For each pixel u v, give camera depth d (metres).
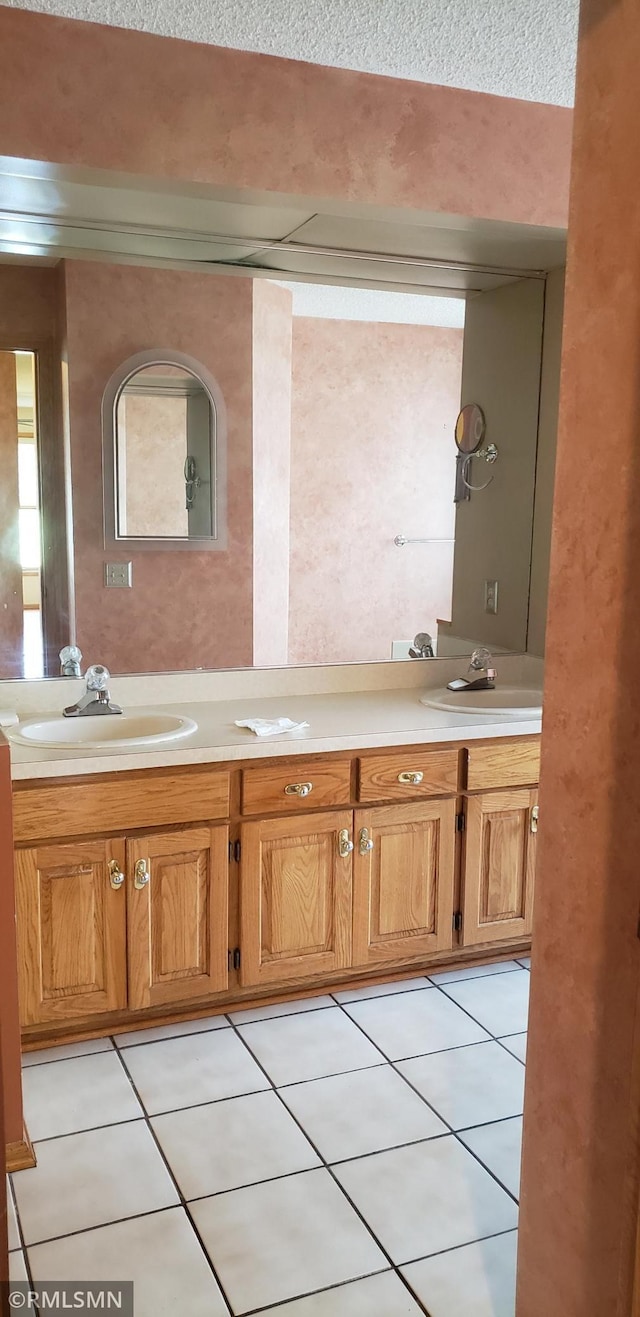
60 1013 2.50
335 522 3.20
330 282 3.06
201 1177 2.06
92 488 2.85
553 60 2.51
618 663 1.32
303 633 3.22
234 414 2.99
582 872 1.42
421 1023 2.71
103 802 2.46
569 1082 1.46
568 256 1.38
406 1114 2.29
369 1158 2.13
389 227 2.84
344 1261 1.83
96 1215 1.94
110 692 2.97
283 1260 1.83
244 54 2.45
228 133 2.46
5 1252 1.14
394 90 2.62
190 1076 2.43
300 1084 2.40
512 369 3.39
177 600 3.01
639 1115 1.20
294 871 2.72
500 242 3.01
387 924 2.87
